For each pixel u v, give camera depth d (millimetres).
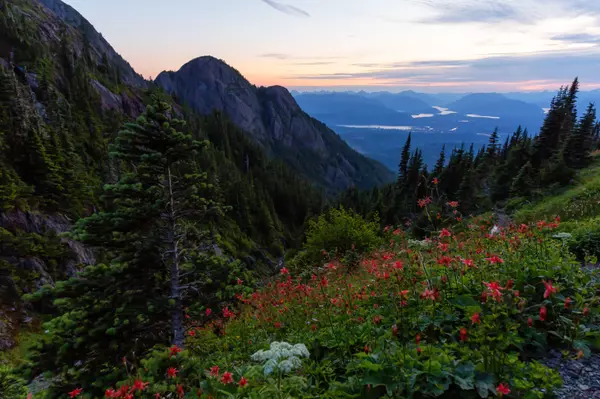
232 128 160375
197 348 8922
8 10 114375
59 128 74375
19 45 99562
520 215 22172
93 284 10242
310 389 4691
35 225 38875
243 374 4973
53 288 10070
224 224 80312
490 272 6102
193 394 5137
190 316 11109
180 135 11328
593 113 60375
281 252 92500
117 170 71438
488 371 3998
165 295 11266
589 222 11141
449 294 5891
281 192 122688
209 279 11719
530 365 4188
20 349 26078
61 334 9578
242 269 13148
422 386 3982
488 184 49812
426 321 5285
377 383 4031
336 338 5559
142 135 10898
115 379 8734
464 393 3854
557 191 28250
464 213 38969
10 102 53750
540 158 46062
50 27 133750
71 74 107875
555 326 5047
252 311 9367
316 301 7887
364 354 4426
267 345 6504
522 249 6688
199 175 12375
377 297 6895
